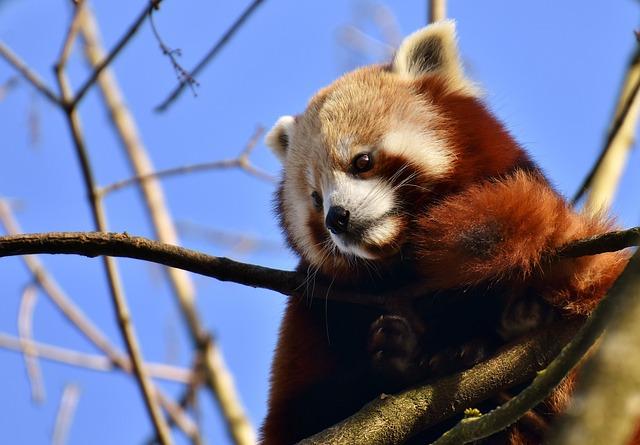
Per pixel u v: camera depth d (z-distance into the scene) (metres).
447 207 8.91
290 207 11.55
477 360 9.04
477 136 10.78
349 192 10.53
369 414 8.37
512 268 8.68
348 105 11.37
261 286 8.75
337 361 10.94
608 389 4.71
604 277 8.86
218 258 8.63
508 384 8.48
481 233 8.52
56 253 8.37
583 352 6.61
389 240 10.41
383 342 9.45
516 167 10.73
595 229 8.63
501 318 9.10
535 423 9.06
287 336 11.03
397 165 10.67
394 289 10.73
